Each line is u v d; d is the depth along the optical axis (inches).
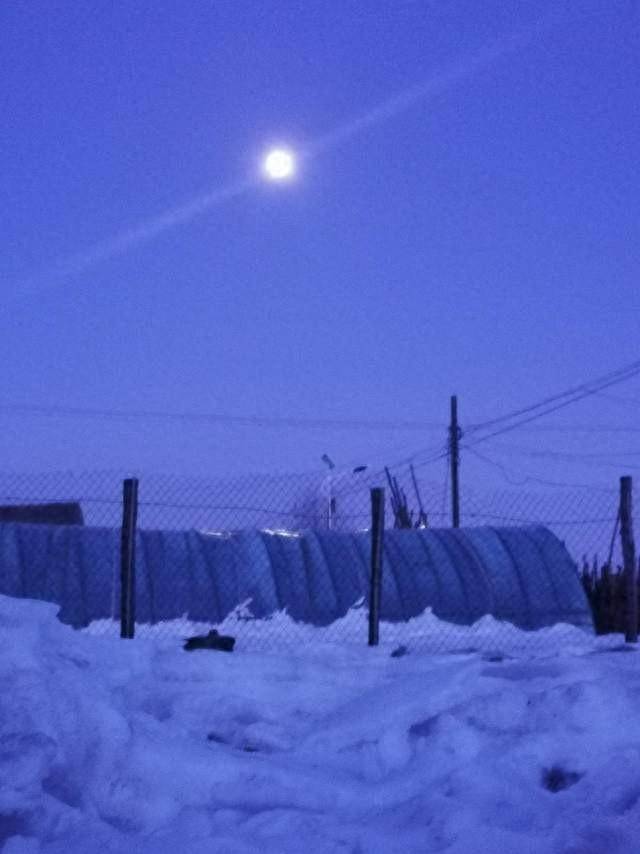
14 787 214.7
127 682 314.3
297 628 598.5
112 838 212.1
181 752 252.2
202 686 333.1
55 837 211.6
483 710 284.7
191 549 647.1
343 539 682.2
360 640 577.0
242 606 611.2
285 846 213.3
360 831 220.7
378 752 278.1
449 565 674.8
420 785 258.5
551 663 352.5
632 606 471.5
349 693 343.9
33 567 609.6
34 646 258.8
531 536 713.6
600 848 209.3
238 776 251.1
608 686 289.3
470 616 641.0
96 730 244.8
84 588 601.6
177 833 221.1
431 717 291.9
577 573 682.8
